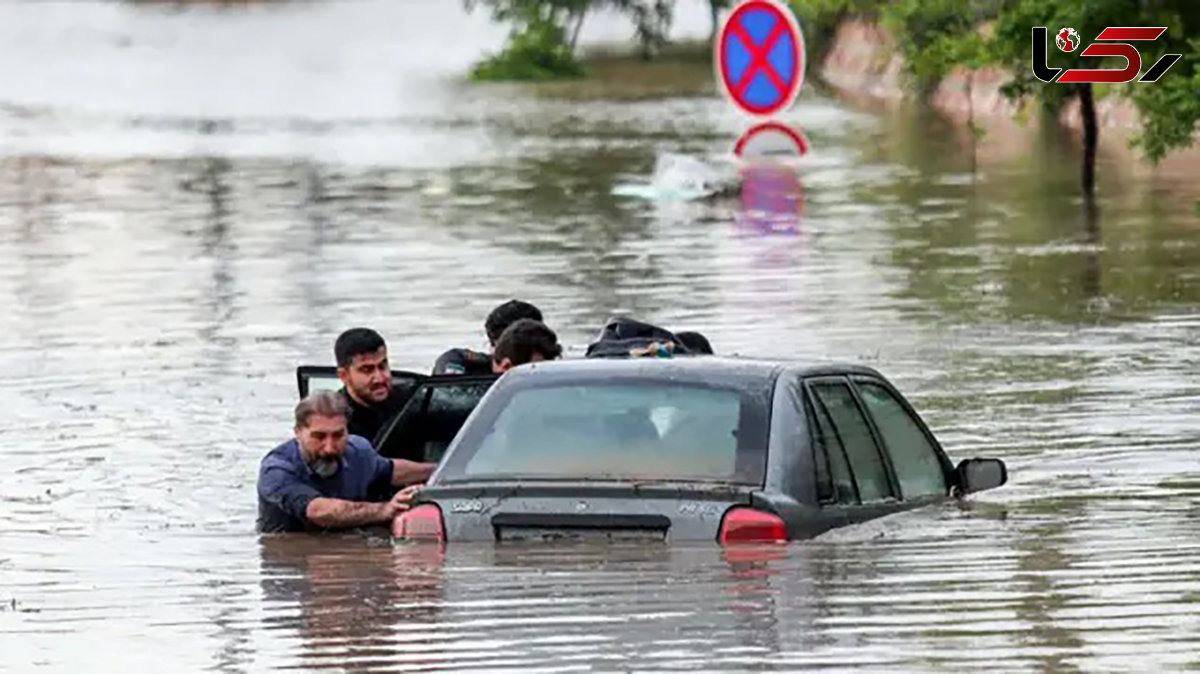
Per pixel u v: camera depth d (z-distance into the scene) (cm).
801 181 10794
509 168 12288
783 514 2905
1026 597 2748
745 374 3020
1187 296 6350
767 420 2970
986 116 15538
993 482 3300
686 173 10388
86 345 5928
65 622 2791
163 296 7019
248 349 5791
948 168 11294
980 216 8888
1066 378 4950
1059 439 4181
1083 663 2422
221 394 5050
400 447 3606
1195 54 7981
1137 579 2855
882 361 5259
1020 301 6338
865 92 19388
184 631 2709
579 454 2984
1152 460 3919
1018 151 12238
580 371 3056
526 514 2958
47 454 4322
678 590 2764
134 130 16750
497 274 7312
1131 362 5175
